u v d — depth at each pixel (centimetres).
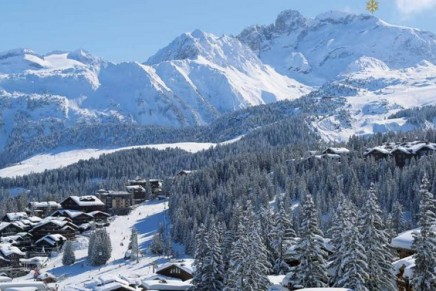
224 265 8994
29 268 18500
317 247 7244
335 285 6800
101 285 12794
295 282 7350
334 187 19512
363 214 6731
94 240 18225
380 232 6688
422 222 6262
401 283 7138
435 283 6125
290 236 8881
